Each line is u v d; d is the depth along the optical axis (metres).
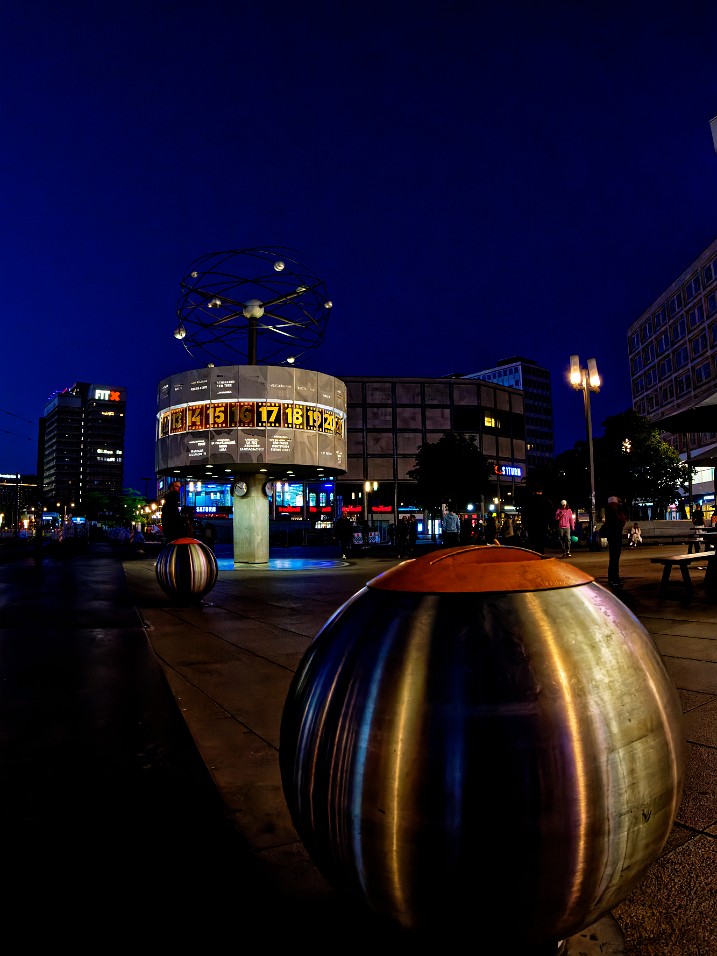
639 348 88.50
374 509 67.00
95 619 8.18
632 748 1.50
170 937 1.91
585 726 1.45
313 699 1.65
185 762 3.29
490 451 71.44
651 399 84.81
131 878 2.23
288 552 25.80
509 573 1.65
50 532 120.50
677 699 1.72
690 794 2.78
